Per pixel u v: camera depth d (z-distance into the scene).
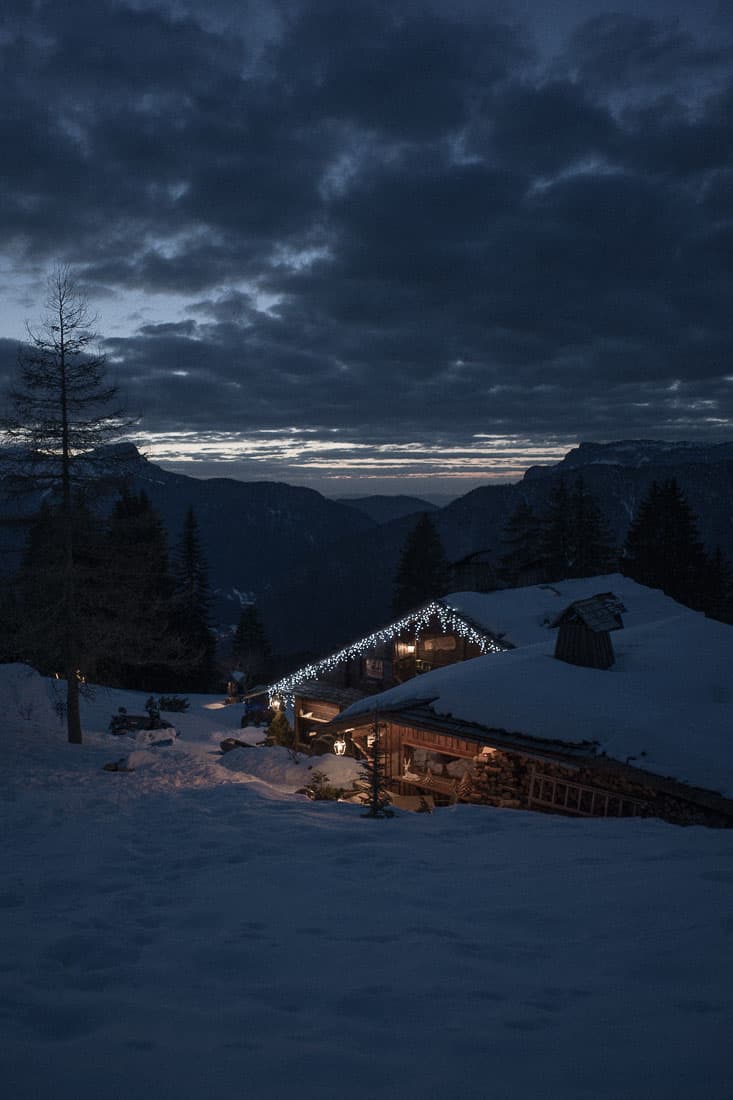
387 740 18.14
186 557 56.00
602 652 15.58
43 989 3.76
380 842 8.66
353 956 4.34
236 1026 3.25
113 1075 2.70
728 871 6.23
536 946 4.50
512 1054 2.93
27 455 21.73
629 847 7.95
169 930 5.07
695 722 12.48
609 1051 2.94
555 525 61.56
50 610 22.33
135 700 37.38
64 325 21.91
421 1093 2.59
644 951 4.25
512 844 8.38
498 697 14.72
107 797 13.12
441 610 25.61
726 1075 2.68
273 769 19.25
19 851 8.70
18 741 21.02
